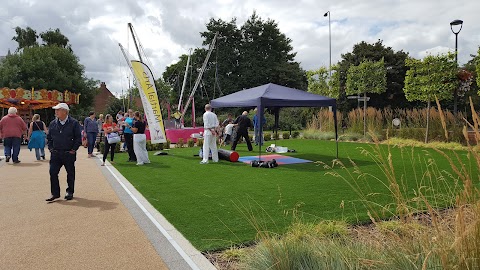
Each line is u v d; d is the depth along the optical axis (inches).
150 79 545.6
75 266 147.1
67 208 242.1
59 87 1539.1
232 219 208.5
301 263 126.2
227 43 2058.3
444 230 106.5
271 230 185.5
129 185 319.6
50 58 1515.7
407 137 682.8
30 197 277.0
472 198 95.0
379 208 218.1
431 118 683.4
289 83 1985.7
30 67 1472.7
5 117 484.7
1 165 463.8
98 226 200.7
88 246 169.5
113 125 474.3
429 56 620.4
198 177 355.9
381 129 761.0
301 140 837.8
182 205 243.9
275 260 126.6
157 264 146.9
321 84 1056.2
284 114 1299.2
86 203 255.8
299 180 328.5
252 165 427.5
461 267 90.6
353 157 495.2
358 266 115.6
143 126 458.9
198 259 150.6
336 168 396.2
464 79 663.8
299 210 222.8
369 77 836.6
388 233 125.7
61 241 177.2
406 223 118.0
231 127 727.1
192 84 1945.1
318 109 1112.8
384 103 1467.8
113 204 251.8
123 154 597.0
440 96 616.4
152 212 227.0
